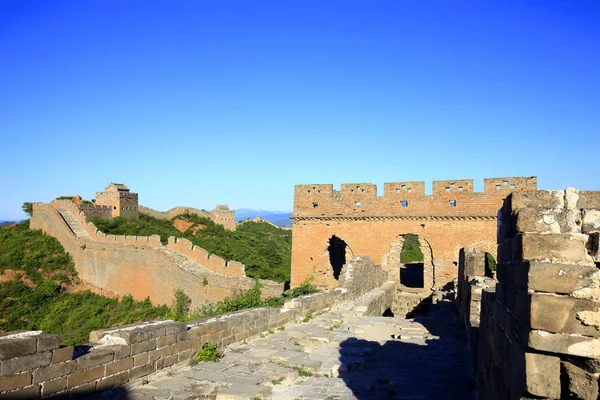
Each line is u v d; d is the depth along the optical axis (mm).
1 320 39969
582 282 4559
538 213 5070
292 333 14805
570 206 5062
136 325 10078
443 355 13047
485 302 8641
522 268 5008
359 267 25828
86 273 49406
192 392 8805
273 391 9414
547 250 4852
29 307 43156
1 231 57906
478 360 9492
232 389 9086
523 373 4844
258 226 89125
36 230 57938
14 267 49156
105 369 8391
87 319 40562
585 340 4465
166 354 10016
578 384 4473
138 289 42281
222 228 68688
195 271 35906
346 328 17016
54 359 7398
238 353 12047
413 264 49031
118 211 65812
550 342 4570
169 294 38062
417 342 14891
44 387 7223
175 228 66250
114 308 42438
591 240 4746
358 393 9406
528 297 4758
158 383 9234
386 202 36031
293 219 38656
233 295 30953
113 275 45625
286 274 49250
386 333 16547
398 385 10125
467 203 33719
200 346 11289
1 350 6637
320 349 13367
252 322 13867
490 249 33094
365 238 36594
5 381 6676
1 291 44000
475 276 16469
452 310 22250
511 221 5680
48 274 49094
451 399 9266
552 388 4594
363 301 24219
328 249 38000
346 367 11312
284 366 11031
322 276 37688
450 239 34062
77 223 56219
